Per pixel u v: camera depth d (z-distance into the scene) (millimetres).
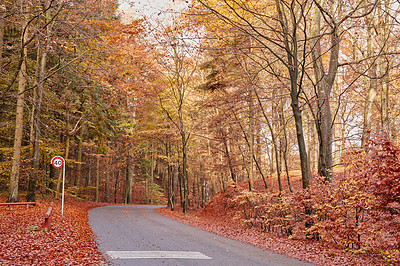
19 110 16672
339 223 9023
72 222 12633
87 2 11102
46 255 7141
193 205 45156
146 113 25094
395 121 25547
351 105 27375
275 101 16516
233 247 9438
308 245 9844
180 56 21047
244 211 15078
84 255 7473
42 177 20391
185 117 26922
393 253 7262
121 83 13289
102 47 12148
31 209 15500
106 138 34094
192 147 31172
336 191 9797
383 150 7047
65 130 23297
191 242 10031
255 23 16234
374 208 7789
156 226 13688
